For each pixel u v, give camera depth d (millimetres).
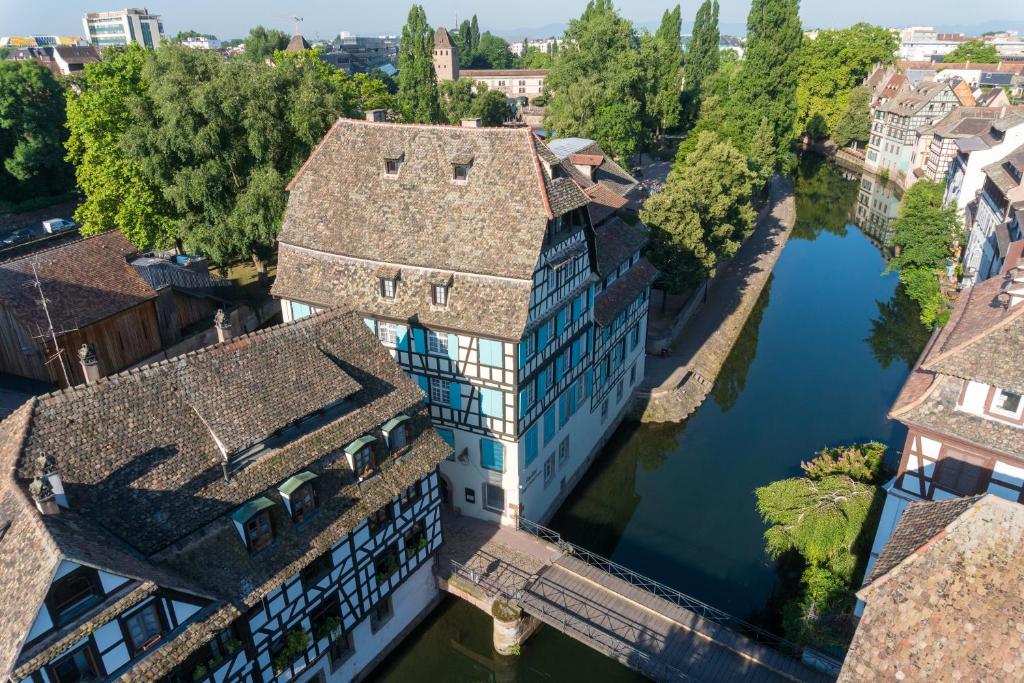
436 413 29766
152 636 16547
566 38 71875
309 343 22734
